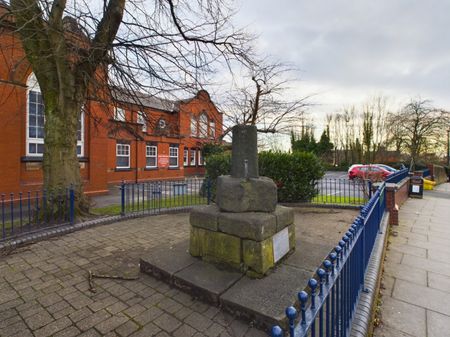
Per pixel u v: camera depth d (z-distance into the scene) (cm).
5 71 827
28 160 916
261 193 321
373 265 316
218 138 896
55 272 338
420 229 584
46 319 240
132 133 787
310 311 124
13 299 274
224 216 309
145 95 665
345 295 187
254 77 952
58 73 532
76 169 614
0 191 837
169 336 219
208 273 297
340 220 635
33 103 938
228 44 673
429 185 1509
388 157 2848
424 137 2212
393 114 2481
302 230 548
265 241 291
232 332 223
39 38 544
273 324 219
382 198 530
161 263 324
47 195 569
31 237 460
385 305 282
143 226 572
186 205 825
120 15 591
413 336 231
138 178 1722
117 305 263
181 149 2083
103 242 461
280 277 286
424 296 299
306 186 834
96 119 755
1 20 500
